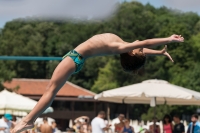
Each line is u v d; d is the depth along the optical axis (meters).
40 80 90.19
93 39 8.43
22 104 26.81
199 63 85.81
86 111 91.75
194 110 83.00
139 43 8.05
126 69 8.87
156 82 22.17
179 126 21.41
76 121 27.80
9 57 26.11
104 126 20.42
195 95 21.19
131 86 22.42
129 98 25.31
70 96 86.31
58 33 108.50
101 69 92.81
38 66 109.44
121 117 23.22
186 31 90.56
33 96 86.38
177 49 87.81
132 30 89.69
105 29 91.88
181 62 88.19
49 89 8.38
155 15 100.00
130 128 23.08
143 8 100.75
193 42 90.06
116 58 89.44
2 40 106.25
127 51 8.19
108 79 90.31
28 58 26.36
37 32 108.06
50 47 106.94
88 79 104.69
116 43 8.27
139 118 89.12
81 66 8.45
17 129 8.19
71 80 104.25
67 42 106.00
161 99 24.45
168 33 89.19
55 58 25.70
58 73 8.36
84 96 84.38
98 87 91.00
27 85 88.38
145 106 87.56
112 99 25.86
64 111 91.88
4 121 21.97
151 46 8.05
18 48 104.88
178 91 21.34
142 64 8.81
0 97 26.77
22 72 107.50
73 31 105.44
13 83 87.94
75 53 8.41
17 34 107.50
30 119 8.30
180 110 78.69
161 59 84.56
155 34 90.06
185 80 84.31
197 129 20.20
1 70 59.59
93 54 8.43
